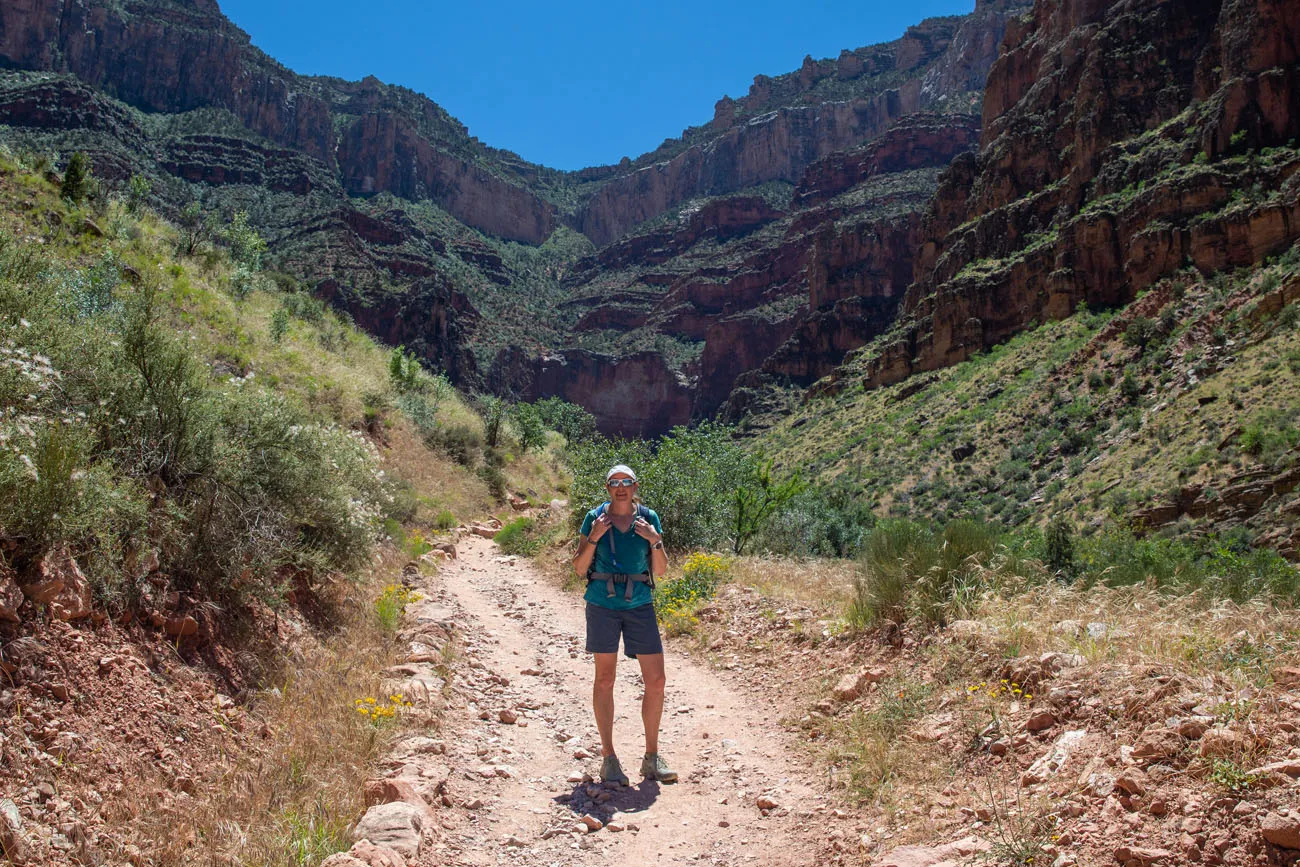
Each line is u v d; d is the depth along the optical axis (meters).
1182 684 3.47
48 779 3.06
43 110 117.56
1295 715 3.04
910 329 89.75
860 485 57.56
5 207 12.93
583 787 4.32
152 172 122.81
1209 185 60.44
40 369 4.63
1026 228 86.31
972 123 173.50
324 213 134.38
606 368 167.50
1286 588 6.34
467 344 143.75
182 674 4.30
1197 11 81.44
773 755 4.73
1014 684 4.35
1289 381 34.25
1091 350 56.03
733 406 128.00
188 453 5.52
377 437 17.67
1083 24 96.50
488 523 18.03
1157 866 2.57
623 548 4.61
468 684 6.00
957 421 60.84
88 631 3.92
